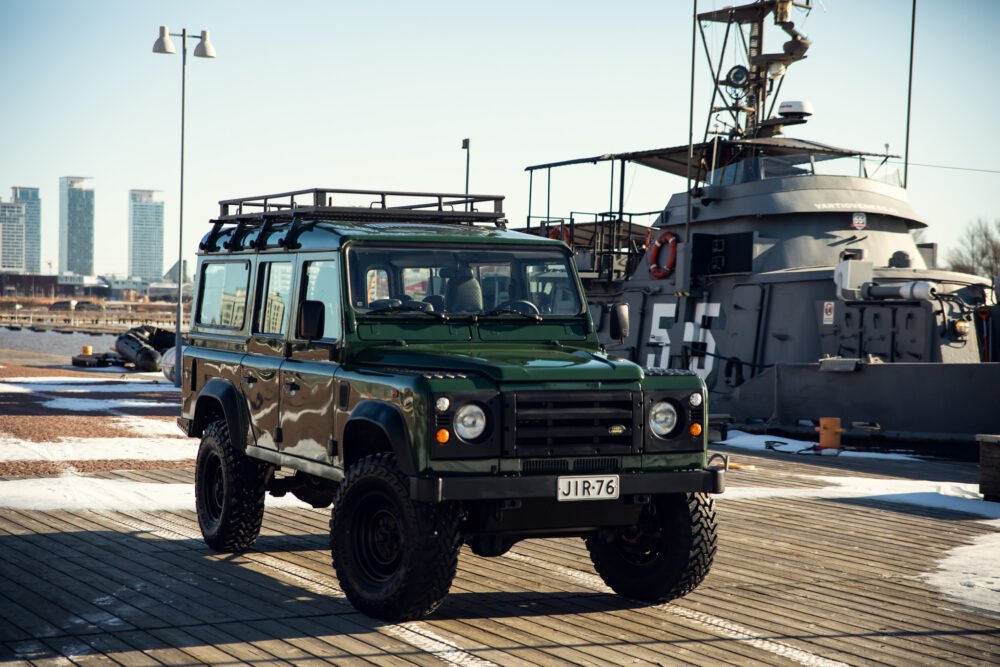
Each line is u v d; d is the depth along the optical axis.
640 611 6.90
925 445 15.80
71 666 5.60
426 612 6.36
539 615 6.76
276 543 8.94
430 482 5.93
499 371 6.27
